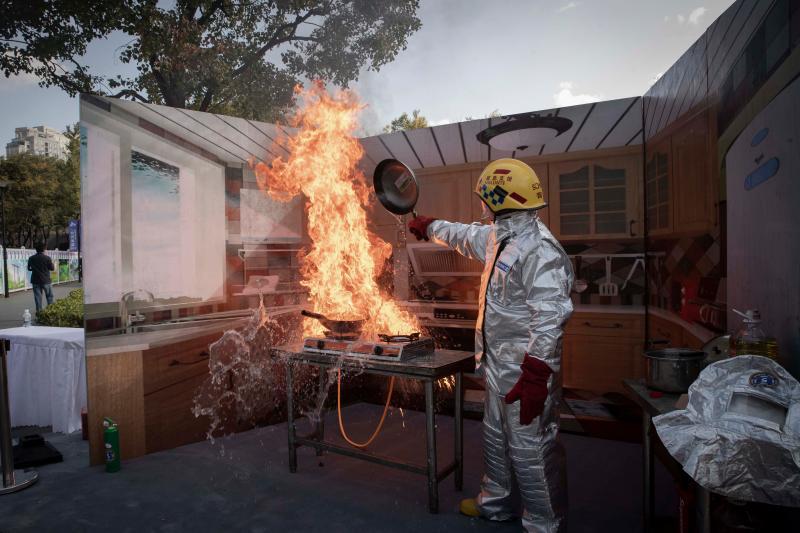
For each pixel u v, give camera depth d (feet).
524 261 6.63
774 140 6.19
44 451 10.27
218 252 11.74
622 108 11.52
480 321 7.30
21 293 51.72
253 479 9.35
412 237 13.67
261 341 12.48
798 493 4.21
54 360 11.89
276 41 29.35
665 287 10.55
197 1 26.86
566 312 6.30
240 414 12.07
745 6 7.00
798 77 5.58
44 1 23.50
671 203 10.12
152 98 30.27
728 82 7.57
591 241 12.33
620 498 8.39
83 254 9.86
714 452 4.45
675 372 6.19
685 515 5.78
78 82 26.40
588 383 12.26
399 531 7.45
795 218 5.76
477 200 12.96
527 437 6.70
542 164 12.60
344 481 9.26
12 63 24.84
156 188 10.77
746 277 7.11
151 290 10.68
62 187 70.59
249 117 31.01
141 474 9.55
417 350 8.34
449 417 13.02
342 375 14.05
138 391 10.43
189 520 7.77
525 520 6.96
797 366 5.76
